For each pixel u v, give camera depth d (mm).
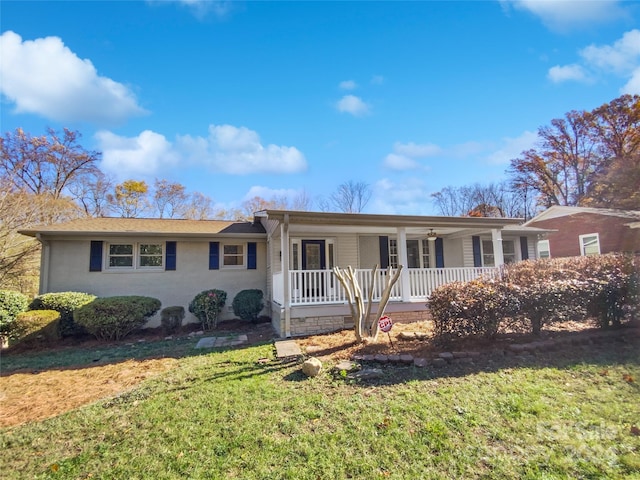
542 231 13898
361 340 6445
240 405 3943
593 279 6371
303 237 11805
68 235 10359
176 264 11406
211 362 6043
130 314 9102
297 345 6871
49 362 6836
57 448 3307
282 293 8523
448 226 9562
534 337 5957
